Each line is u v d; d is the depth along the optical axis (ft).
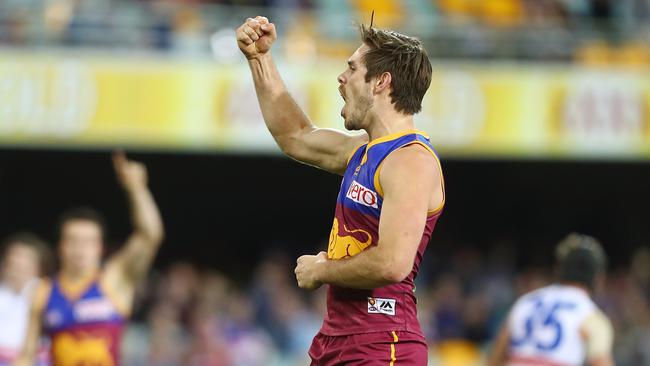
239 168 188.03
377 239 41.96
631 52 145.07
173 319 133.80
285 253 199.21
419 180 40.73
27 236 91.50
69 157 179.83
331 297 43.88
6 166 182.80
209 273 188.55
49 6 132.26
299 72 130.62
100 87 126.62
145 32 133.80
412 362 42.57
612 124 136.87
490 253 190.90
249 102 130.00
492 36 143.95
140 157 178.19
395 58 42.93
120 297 73.61
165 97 128.36
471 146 133.80
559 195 199.21
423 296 151.12
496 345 73.20
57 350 72.64
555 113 135.85
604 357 69.31
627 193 198.08
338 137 47.42
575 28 149.18
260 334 135.64
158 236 73.77
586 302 70.59
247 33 48.78
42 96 124.88
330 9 144.87
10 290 90.17
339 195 43.70
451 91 133.90
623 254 198.70
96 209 191.21
